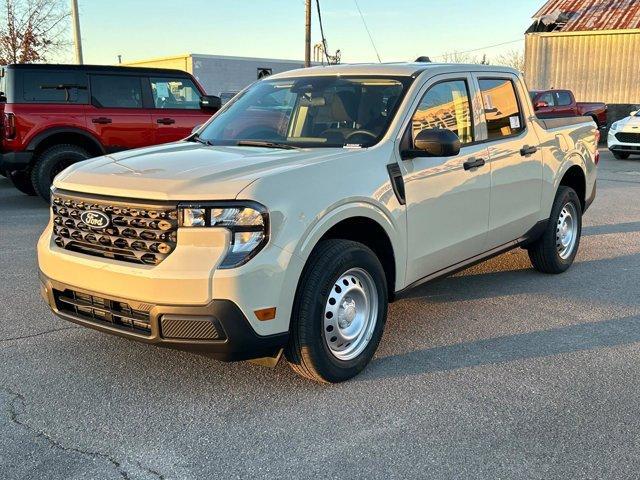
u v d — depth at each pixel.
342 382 4.09
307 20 27.83
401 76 4.76
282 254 3.52
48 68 10.06
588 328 5.09
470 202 5.01
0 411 3.71
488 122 5.34
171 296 3.41
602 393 3.96
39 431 3.50
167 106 11.14
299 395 3.93
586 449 3.34
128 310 3.62
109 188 3.65
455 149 4.28
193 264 3.41
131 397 3.89
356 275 4.09
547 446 3.36
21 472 3.12
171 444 3.38
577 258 7.31
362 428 3.54
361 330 4.17
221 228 3.42
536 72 28.59
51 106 10.05
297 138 4.63
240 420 3.63
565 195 6.38
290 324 3.72
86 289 3.71
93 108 10.36
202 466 3.19
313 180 3.76
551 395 3.94
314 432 3.50
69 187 3.87
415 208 4.44
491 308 5.55
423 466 3.18
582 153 6.68
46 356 4.47
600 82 27.28
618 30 26.39
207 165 3.85
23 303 5.60
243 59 31.17
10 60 23.77
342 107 4.68
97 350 4.57
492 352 4.61
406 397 3.91
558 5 29.22
